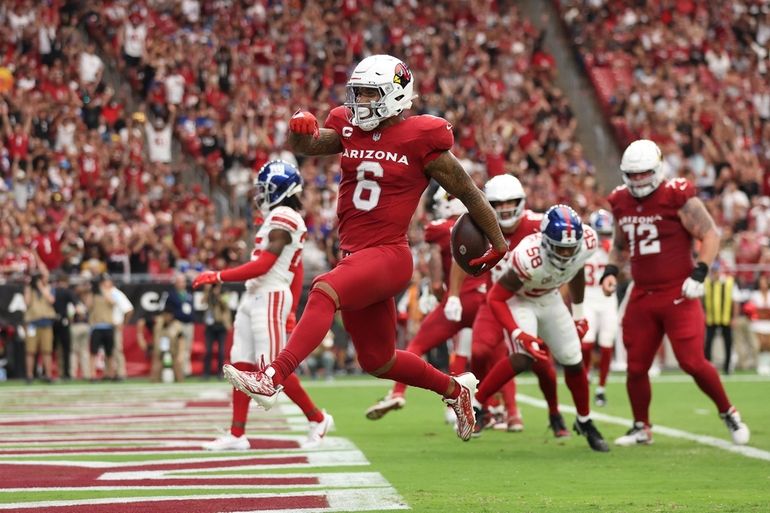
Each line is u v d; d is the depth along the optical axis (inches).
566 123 3378.4
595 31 3693.4
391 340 730.8
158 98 2896.2
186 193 2652.6
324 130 727.7
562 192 2974.9
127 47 2982.3
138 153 2689.5
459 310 1149.1
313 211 2635.3
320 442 1035.3
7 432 1202.6
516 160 3093.0
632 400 1072.2
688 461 924.6
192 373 2325.3
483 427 1169.4
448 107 3221.0
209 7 3235.7
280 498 690.8
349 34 3376.0
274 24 3270.2
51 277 2214.6
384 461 920.3
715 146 3292.3
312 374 2272.4
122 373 2214.6
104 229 2353.6
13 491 732.0
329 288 686.5
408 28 3444.9
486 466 887.1
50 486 757.3
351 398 1742.1
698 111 3356.3
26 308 2127.2
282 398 1742.1
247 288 1023.0
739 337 2452.0
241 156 2871.6
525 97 3410.4
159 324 2167.8
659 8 3789.4
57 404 1624.0
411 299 2251.5
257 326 1005.2
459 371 1251.2
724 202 2982.3
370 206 709.3
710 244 1031.0
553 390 1127.0
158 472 839.7
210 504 664.4
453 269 1156.5
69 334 2194.9
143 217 2532.0
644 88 3442.4
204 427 1262.3
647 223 1049.5
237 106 2933.1
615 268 1091.9
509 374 1026.7
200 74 3009.4
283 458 943.0
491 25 3622.0
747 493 730.2
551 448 1032.2
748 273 2482.8
